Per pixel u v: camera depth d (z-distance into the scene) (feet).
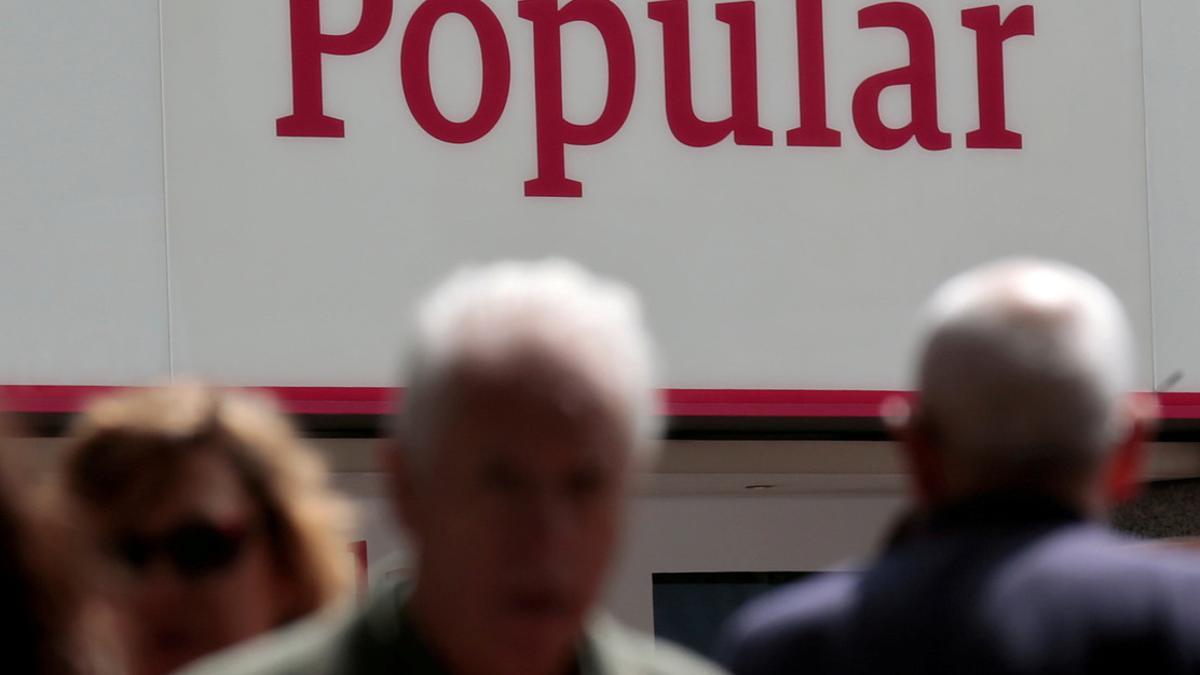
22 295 48.08
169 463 22.09
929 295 52.60
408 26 50.52
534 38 51.11
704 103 51.85
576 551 15.10
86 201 48.62
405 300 50.03
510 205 50.75
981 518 20.13
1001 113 53.21
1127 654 19.33
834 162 52.37
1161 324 53.62
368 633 15.61
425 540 15.25
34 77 48.62
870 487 58.13
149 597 21.99
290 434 23.31
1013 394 19.88
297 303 49.52
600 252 51.19
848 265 52.26
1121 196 53.62
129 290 48.70
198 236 49.11
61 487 22.21
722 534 58.85
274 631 22.74
